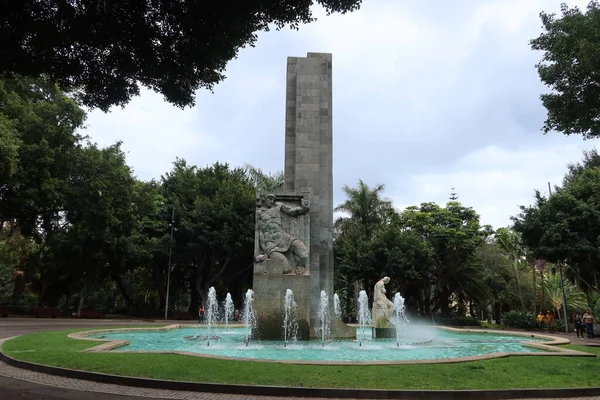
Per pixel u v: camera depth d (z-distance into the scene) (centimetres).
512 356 1379
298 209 1888
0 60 965
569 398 930
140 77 1099
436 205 4356
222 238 4125
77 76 1059
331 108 2142
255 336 1780
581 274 3309
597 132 1327
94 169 3309
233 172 5019
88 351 1367
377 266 3941
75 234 3941
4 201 2944
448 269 4175
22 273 4553
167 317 4372
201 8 970
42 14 916
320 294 1939
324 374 1030
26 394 877
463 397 909
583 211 2830
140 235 4409
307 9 1015
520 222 3150
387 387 929
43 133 2939
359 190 4475
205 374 1018
